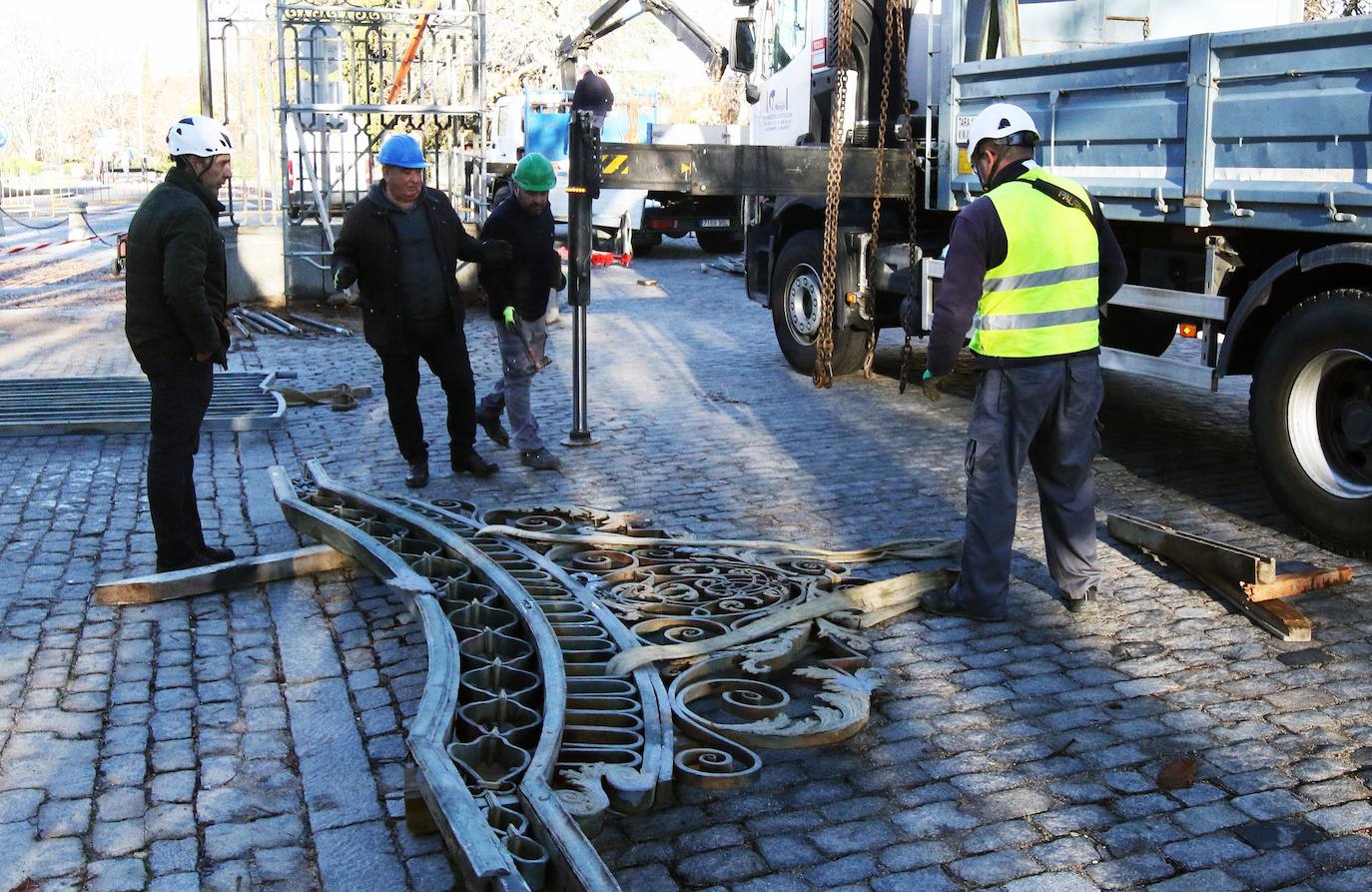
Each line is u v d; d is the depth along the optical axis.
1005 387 4.72
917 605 5.05
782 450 7.78
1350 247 5.36
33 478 6.98
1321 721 4.00
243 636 4.75
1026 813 3.45
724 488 6.94
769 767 3.72
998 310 4.67
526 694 3.95
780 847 3.28
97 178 63.50
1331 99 5.30
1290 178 5.55
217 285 5.29
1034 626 4.88
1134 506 6.50
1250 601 4.93
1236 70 5.75
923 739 3.91
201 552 5.54
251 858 3.21
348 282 6.53
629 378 10.30
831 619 4.81
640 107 24.70
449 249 6.81
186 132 5.12
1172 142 6.18
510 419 7.33
